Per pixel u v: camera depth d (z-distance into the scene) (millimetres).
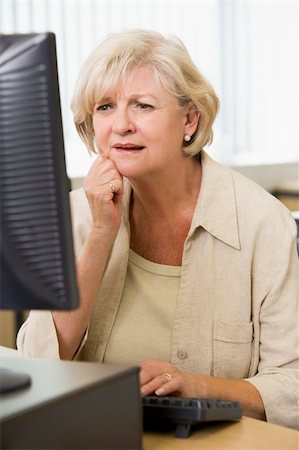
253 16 5391
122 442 1327
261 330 1995
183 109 1932
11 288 1277
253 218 2002
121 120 1879
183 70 1903
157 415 1557
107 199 1899
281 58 5562
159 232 2029
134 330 2010
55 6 4430
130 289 2029
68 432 1234
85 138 2047
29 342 1903
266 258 1985
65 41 4480
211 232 1979
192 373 1947
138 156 1896
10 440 1151
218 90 5270
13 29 4285
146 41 1900
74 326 1901
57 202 1256
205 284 1988
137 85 1872
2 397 1222
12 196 1262
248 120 5449
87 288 1913
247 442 1521
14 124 1261
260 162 5520
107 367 1363
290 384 1865
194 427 1594
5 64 1268
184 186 2010
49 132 1253
